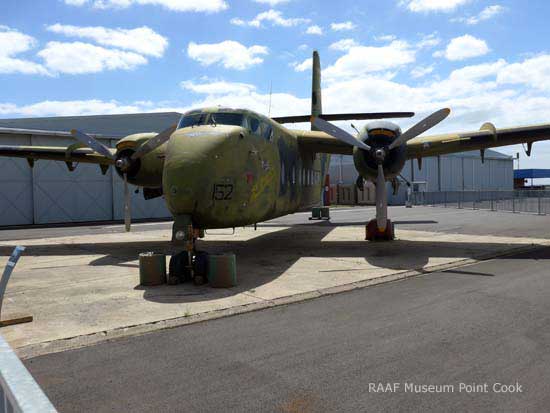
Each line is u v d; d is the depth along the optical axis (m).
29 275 10.36
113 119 38.50
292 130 15.17
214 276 8.77
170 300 7.88
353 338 5.82
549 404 4.00
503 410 3.91
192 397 4.24
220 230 20.27
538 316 6.66
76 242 16.84
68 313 7.12
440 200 49.03
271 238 17.14
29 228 24.64
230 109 11.05
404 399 4.14
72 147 15.48
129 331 6.23
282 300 7.82
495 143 14.08
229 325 6.48
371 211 35.62
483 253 12.82
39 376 4.75
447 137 14.16
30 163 17.39
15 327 6.42
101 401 4.18
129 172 13.78
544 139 13.82
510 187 69.94
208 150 9.70
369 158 13.59
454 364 4.91
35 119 37.91
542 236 17.14
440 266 10.91
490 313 6.84
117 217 31.70
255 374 4.74
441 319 6.58
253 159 10.82
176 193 9.41
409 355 5.20
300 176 15.40
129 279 9.83
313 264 11.34
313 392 4.31
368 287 8.82
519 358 5.04
